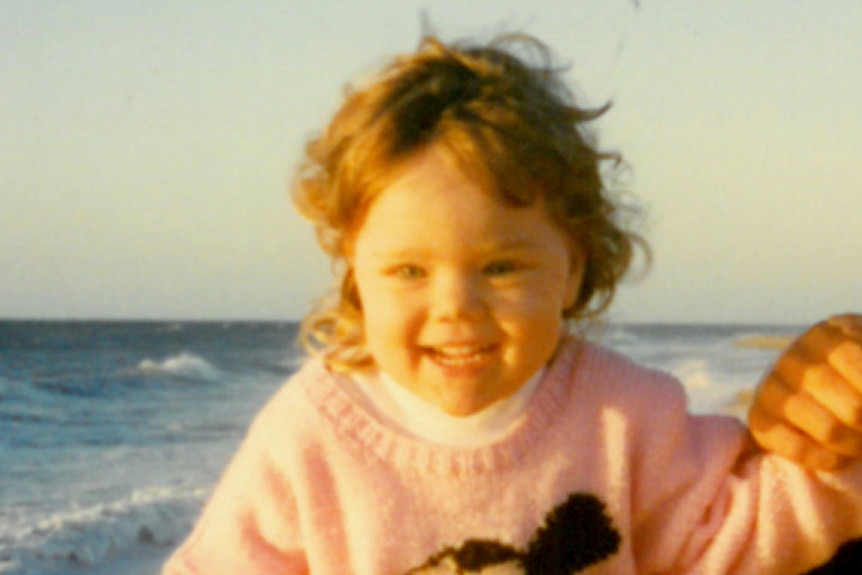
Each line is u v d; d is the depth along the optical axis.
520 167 1.23
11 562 4.63
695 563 1.29
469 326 1.22
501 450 1.30
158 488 6.33
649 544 1.32
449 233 1.22
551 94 1.33
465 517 1.29
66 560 4.79
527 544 1.30
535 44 1.37
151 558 4.88
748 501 1.28
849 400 1.21
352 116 1.27
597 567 1.30
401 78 1.28
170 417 9.81
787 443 1.25
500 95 1.27
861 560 1.26
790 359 1.24
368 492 1.30
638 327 32.75
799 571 1.27
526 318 1.23
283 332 26.58
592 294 1.36
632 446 1.32
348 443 1.31
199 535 1.34
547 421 1.31
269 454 1.32
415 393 1.26
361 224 1.25
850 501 1.26
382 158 1.23
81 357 15.99
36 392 11.40
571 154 1.28
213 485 6.47
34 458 7.45
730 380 11.98
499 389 1.24
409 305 1.23
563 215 1.26
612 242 1.37
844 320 1.25
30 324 29.83
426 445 1.30
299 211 1.36
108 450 7.89
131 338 22.31
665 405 1.32
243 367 14.60
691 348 20.11
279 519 1.31
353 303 1.33
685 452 1.32
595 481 1.31
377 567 1.29
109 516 5.21
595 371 1.33
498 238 1.22
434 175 1.22
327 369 1.33
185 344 20.20
